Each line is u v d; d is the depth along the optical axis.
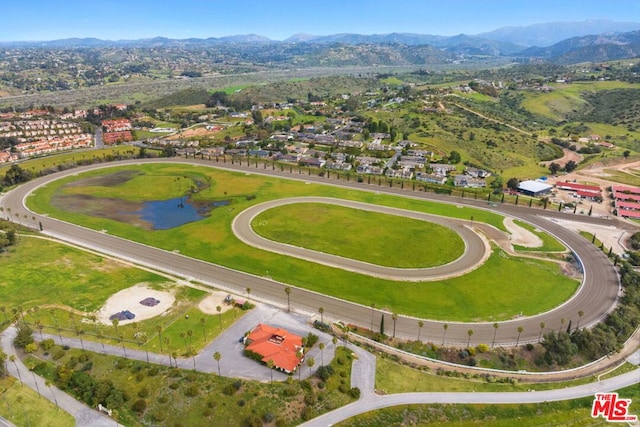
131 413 82.44
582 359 103.56
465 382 93.94
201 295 125.06
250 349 98.50
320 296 125.62
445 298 125.44
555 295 127.88
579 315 117.19
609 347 105.44
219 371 93.50
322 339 105.38
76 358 96.25
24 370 94.12
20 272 136.88
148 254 152.00
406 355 102.25
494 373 97.69
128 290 127.12
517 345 105.69
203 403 83.81
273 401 84.56
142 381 89.25
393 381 92.50
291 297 124.75
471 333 103.81
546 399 90.38
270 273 138.38
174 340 104.19
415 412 84.31
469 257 150.25
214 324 111.25
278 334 102.88
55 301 120.75
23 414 82.62
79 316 113.56
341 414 83.12
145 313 115.31
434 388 91.38
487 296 126.69
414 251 154.38
